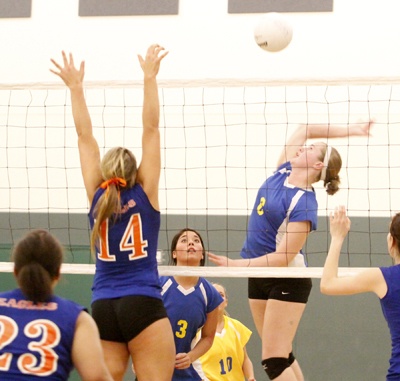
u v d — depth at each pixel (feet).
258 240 33.14
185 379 33.24
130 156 25.82
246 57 58.65
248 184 55.93
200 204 56.24
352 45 57.88
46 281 18.07
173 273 30.99
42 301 18.07
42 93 58.75
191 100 57.82
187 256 32.19
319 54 58.03
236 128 56.08
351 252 53.21
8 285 55.21
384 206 54.03
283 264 31.81
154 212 25.50
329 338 52.70
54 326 17.79
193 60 59.06
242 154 56.03
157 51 26.66
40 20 61.21
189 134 56.59
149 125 25.89
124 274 25.09
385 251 52.90
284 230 32.65
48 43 60.90
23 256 18.28
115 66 59.82
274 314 32.53
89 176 26.09
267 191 33.45
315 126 36.45
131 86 33.40
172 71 59.06
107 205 24.77
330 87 56.39
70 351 17.83
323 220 53.52
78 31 60.75
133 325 24.47
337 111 56.08
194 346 33.50
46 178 57.88
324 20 58.29
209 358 39.37
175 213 56.13
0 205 57.88
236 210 55.26
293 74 57.98
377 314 52.54
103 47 60.23
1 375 17.31
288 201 32.53
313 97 56.49
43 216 57.21
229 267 31.27
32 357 17.47
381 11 58.08
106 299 24.86
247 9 59.11
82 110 26.71
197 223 55.26
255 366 52.47
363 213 53.78
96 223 24.93
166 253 54.34
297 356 52.75
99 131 57.31
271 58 58.44
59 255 18.58
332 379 52.26
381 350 52.13
